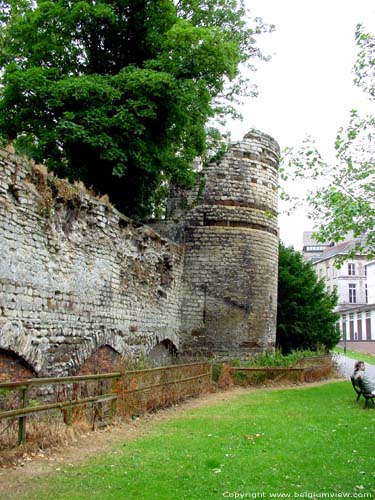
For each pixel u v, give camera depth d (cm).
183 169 1905
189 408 1309
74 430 901
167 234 2097
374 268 5975
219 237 2091
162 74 1666
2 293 989
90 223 1360
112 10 1808
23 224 1066
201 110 1872
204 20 2194
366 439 970
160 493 626
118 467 730
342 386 1906
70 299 1252
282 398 1538
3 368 1016
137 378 1150
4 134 1806
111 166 1772
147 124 1786
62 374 1203
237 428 1044
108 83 1719
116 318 1498
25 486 643
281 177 1455
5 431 760
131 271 1614
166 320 1897
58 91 1631
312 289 2864
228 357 2025
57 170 1783
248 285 2091
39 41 1862
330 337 2847
